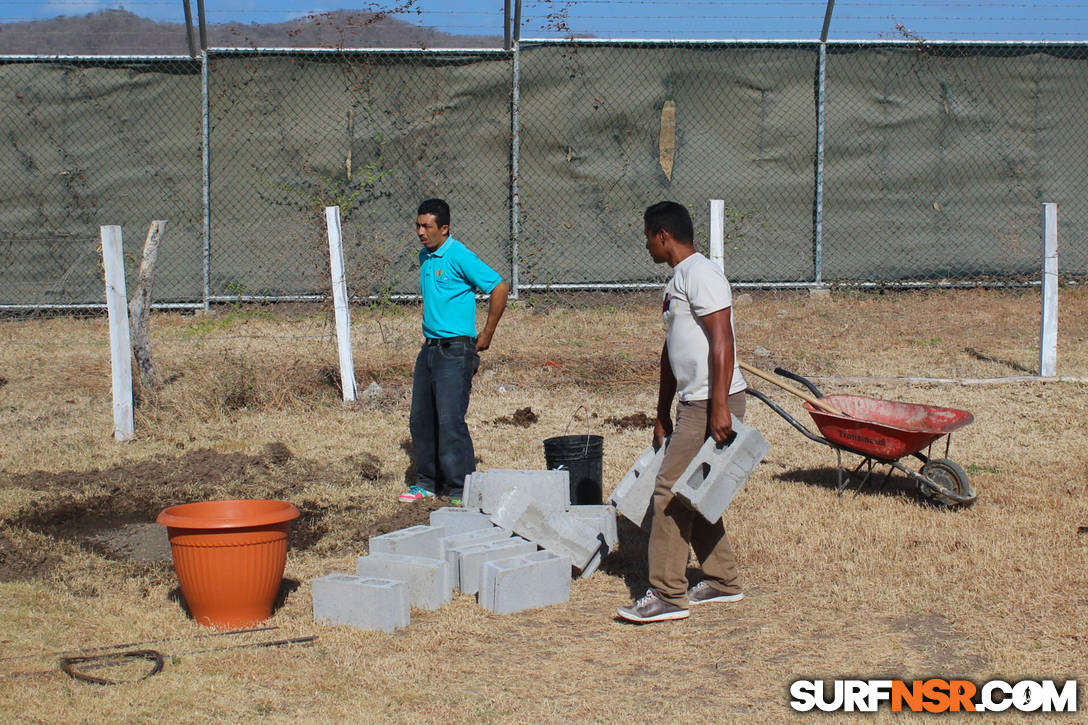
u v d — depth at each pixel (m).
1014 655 4.64
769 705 4.23
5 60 13.71
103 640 4.86
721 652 4.77
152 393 9.35
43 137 13.88
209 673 4.50
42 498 7.25
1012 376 10.49
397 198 14.15
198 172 14.00
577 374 10.84
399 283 14.17
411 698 4.31
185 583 5.00
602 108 14.17
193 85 13.90
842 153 14.57
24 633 4.91
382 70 13.98
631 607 5.15
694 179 14.42
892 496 7.18
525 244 14.27
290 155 14.00
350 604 5.08
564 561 5.51
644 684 4.45
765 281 14.69
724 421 4.77
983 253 14.90
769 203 14.53
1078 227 14.98
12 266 13.97
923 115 14.61
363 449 8.48
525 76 14.05
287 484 7.63
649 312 13.88
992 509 6.80
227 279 14.06
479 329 12.91
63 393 10.20
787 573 5.79
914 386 10.30
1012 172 14.80
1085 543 6.09
